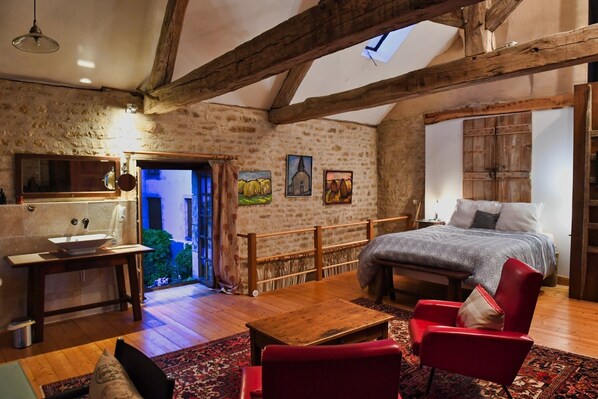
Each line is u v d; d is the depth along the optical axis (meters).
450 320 3.02
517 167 6.01
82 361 3.35
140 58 4.54
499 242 4.54
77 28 3.92
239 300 5.06
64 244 3.93
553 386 2.82
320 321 2.90
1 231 3.99
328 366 1.49
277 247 6.38
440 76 4.08
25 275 4.13
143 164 5.24
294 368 1.49
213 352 3.47
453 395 2.74
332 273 6.94
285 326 2.80
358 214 7.73
